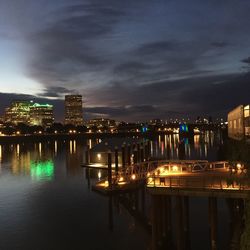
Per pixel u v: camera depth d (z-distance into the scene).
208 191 45.97
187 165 63.19
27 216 73.56
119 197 86.38
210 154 187.12
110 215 72.38
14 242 59.25
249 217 34.91
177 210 48.97
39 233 63.25
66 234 62.31
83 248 56.12
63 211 76.56
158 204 49.22
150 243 57.16
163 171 61.66
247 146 45.62
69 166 149.25
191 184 48.53
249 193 38.47
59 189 99.12
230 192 44.97
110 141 158.00
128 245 56.66
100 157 138.00
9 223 69.25
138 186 87.69
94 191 94.25
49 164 160.75
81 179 113.81
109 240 58.97
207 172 58.53
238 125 73.38
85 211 75.94
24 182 112.31
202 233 59.38
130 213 73.81
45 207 80.12
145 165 91.31
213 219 48.50
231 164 49.88
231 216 66.81
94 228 65.06
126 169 92.31
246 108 69.50
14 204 83.62
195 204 77.00
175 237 57.09
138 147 122.62
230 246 53.38
